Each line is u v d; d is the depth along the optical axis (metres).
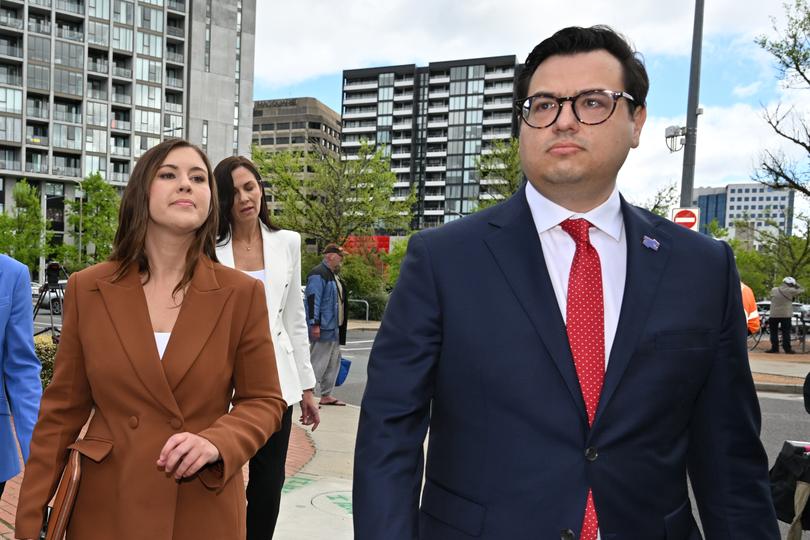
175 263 2.02
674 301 1.40
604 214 1.48
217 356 1.92
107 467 1.82
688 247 1.48
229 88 82.12
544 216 1.47
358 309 26.47
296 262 3.39
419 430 1.44
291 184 29.28
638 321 1.37
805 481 2.63
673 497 1.39
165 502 1.79
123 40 73.00
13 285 2.35
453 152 125.56
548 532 1.29
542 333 1.35
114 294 1.89
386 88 131.38
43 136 68.62
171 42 77.81
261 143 131.62
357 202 29.31
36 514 1.75
